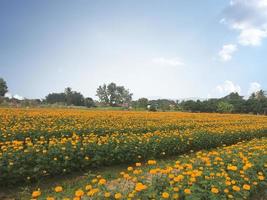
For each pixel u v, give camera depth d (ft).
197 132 45.78
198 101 192.03
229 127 58.59
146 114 99.60
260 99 199.31
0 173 23.09
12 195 23.12
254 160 25.21
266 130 63.62
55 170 26.18
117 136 38.27
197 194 17.29
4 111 75.05
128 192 17.26
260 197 22.17
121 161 32.14
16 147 26.27
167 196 16.22
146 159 35.40
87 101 250.78
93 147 30.12
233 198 18.63
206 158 24.43
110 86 287.48
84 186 24.77
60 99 279.49
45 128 42.16
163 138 38.55
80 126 46.32
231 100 205.57
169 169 19.89
